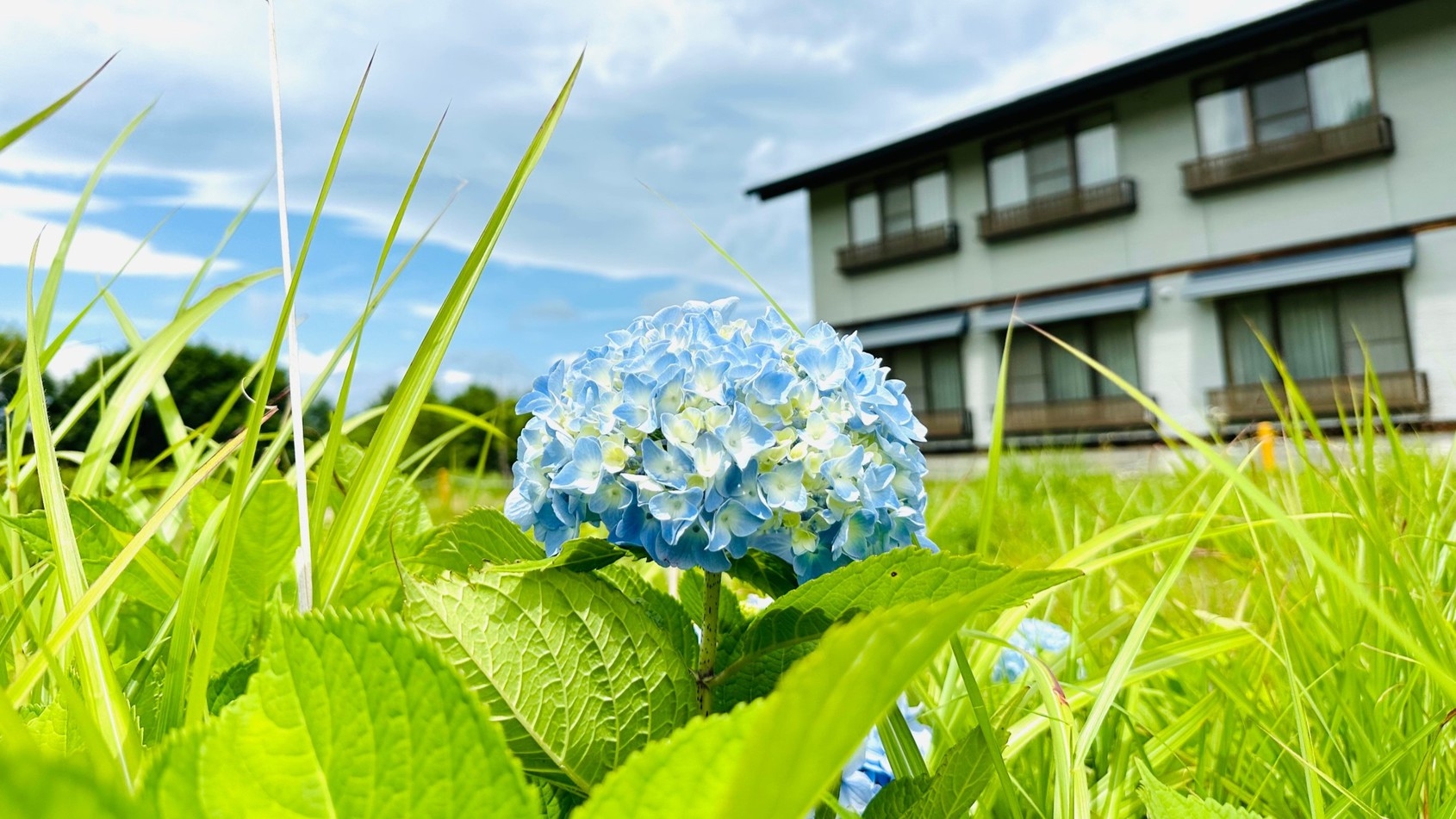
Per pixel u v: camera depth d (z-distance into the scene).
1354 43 16.02
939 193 20.50
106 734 0.75
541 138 1.15
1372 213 15.83
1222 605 2.33
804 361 1.12
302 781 0.54
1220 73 17.22
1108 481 4.90
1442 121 15.25
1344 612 1.68
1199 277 17.17
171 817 0.52
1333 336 16.31
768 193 22.48
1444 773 1.35
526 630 0.88
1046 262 19.06
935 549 1.15
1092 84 17.58
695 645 1.15
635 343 1.19
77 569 0.92
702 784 0.48
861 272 21.62
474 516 1.23
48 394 2.15
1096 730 1.13
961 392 20.20
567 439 1.08
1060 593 2.52
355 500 1.12
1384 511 2.04
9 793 0.28
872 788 1.10
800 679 0.36
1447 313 15.17
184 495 0.98
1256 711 1.41
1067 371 18.83
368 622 0.55
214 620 0.82
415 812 0.54
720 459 0.99
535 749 0.89
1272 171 16.39
